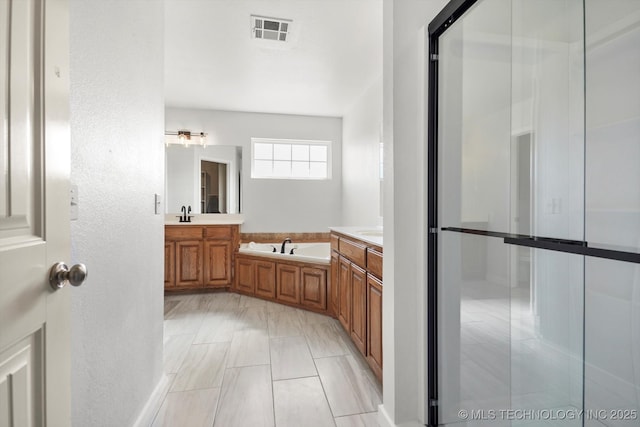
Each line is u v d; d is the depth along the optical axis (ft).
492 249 4.39
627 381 3.60
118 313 3.91
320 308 9.87
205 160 13.88
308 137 14.76
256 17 7.15
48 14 2.18
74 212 3.01
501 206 4.12
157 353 5.31
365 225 11.73
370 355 6.08
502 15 4.01
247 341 7.80
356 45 8.39
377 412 5.10
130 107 4.24
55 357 2.23
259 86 11.27
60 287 2.29
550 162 3.82
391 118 4.66
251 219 14.35
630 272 3.57
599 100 3.47
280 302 10.96
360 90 11.64
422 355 4.56
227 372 6.31
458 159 4.38
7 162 1.85
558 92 3.73
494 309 4.39
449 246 4.47
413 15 4.68
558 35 3.78
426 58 4.56
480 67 4.19
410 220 4.66
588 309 3.92
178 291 12.46
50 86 2.20
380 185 10.27
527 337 4.29
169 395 5.52
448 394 4.49
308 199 14.83
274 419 4.92
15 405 1.87
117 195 3.88
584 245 3.50
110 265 3.71
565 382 4.09
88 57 3.23
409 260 4.65
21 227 1.96
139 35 4.52
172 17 7.14
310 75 10.29
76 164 3.05
